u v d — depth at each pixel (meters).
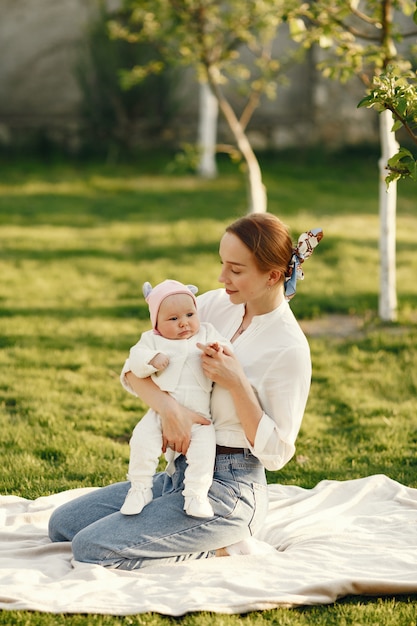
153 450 3.86
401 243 12.12
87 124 17.73
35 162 17.03
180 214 13.46
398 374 7.43
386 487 4.90
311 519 4.50
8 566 3.93
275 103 17.81
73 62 17.52
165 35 10.23
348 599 3.71
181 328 3.92
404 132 16.16
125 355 7.85
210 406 3.92
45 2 17.30
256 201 9.90
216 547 3.92
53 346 8.02
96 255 11.33
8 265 10.77
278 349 3.89
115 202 14.18
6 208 13.58
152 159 17.31
